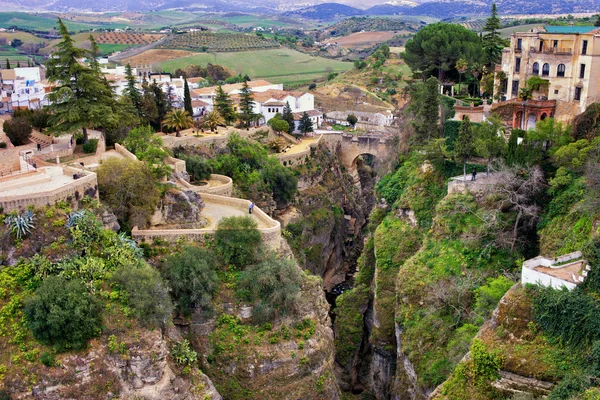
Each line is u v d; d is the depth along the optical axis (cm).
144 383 5216
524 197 6775
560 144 7212
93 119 7544
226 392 6138
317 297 6956
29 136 7588
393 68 19025
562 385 4588
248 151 10225
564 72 8306
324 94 17788
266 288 6494
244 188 9594
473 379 5134
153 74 17212
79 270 5519
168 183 7369
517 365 4966
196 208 7262
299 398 6284
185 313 6247
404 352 6794
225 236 6719
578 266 5312
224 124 12012
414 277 7181
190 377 5619
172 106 12025
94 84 7469
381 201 9750
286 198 10475
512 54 9169
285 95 14662
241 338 6303
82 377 5062
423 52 12625
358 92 17488
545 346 4978
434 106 9294
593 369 4581
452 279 6812
